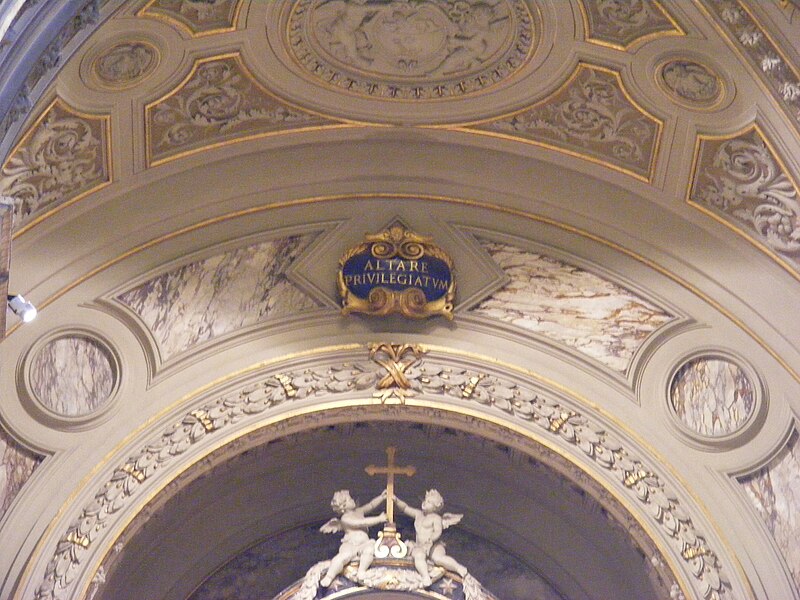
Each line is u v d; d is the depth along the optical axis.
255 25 12.81
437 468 14.47
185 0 12.27
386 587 13.03
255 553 14.32
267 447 13.93
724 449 13.20
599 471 13.17
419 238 14.20
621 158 13.86
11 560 12.12
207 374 13.51
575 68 13.17
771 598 12.31
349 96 13.70
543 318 13.97
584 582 14.13
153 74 12.85
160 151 13.65
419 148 14.25
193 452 13.06
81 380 13.17
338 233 14.28
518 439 13.45
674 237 13.99
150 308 13.65
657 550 12.78
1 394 12.77
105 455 12.90
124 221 13.74
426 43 13.17
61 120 12.63
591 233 14.22
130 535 12.70
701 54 12.53
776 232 13.30
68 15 9.35
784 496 12.81
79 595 12.14
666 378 13.61
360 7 12.81
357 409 13.49
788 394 13.14
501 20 12.91
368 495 14.43
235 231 14.12
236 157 14.01
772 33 11.62
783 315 13.41
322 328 13.89
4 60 8.75
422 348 13.78
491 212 14.39
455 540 14.45
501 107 13.73
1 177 12.50
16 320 13.01
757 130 12.70
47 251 13.34
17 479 12.55
